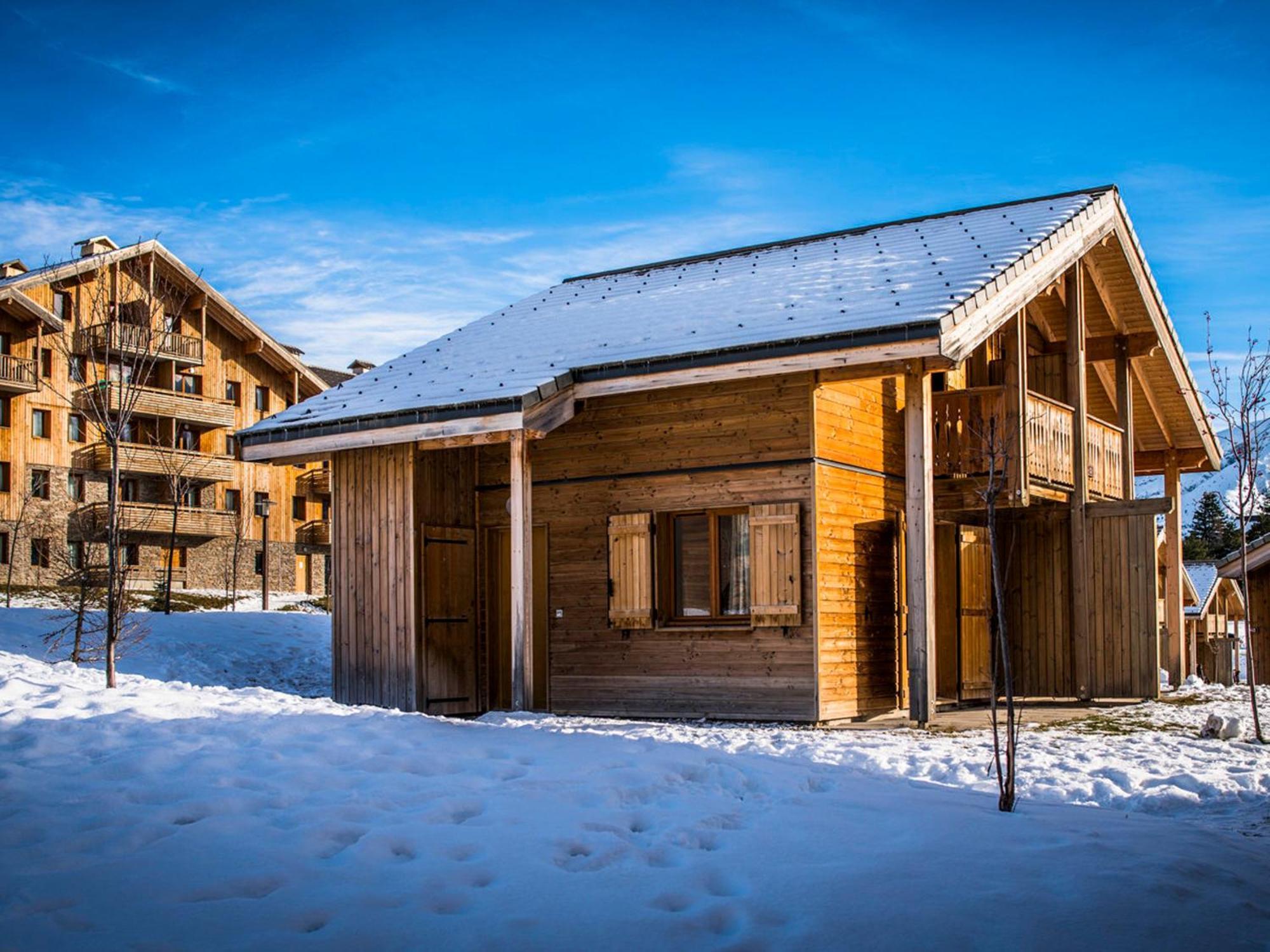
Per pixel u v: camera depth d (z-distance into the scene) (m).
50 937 4.40
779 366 12.11
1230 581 30.59
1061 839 5.91
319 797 6.63
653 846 5.73
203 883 5.04
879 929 4.57
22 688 10.82
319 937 4.44
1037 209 15.41
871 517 13.81
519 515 13.16
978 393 14.45
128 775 7.16
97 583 18.72
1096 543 15.50
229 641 19.25
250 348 43.00
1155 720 12.51
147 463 39.59
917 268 13.49
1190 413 19.08
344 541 15.09
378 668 14.63
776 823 6.20
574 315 16.31
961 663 14.99
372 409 14.12
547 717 12.09
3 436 36.56
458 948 4.35
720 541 13.59
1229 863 5.65
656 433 13.87
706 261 17.97
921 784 7.93
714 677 13.31
